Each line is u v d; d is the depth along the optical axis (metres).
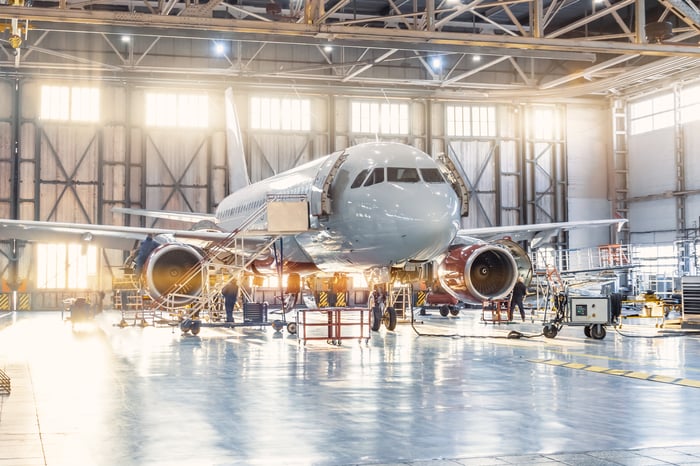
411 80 46.38
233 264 24.61
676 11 24.86
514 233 32.25
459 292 21.75
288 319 32.44
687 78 46.06
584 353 16.44
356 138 48.66
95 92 45.12
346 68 47.22
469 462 6.59
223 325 23.23
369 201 18.52
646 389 10.94
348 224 19.12
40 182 44.34
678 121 46.84
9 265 44.31
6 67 43.03
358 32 22.41
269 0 43.59
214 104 46.69
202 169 46.44
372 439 7.56
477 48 28.08
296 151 47.75
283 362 14.59
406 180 18.58
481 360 14.98
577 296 20.98
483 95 48.53
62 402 9.71
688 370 13.25
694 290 24.84
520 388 11.05
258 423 8.38
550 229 31.80
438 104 49.81
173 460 6.70
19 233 25.77
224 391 10.73
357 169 19.23
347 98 48.62
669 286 46.72
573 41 23.98
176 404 9.60
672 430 7.98
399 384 11.48
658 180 48.62
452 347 18.02
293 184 23.34
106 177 45.12
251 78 46.22
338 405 9.56
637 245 46.91
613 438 7.59
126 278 38.53
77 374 12.59
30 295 44.47
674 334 22.61
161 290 22.81
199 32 25.05
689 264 45.59
